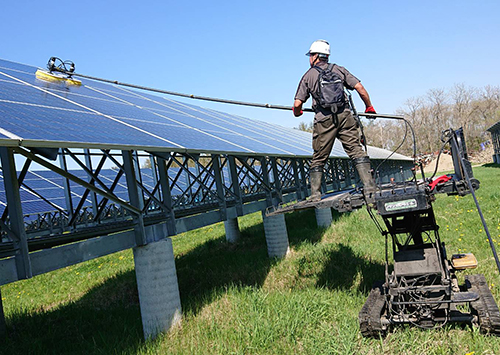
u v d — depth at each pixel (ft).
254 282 28.17
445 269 17.10
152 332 19.93
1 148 14.61
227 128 35.17
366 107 16.51
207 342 17.90
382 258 28.78
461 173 14.82
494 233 31.30
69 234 17.33
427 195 15.34
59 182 41.16
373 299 18.12
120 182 46.26
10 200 14.61
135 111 26.37
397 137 315.37
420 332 15.97
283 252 34.35
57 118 16.76
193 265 36.09
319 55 16.63
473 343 14.66
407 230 18.06
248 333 17.78
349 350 15.01
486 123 309.22
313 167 17.21
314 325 18.29
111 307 27.96
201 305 23.38
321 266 29.04
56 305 31.32
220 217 27.12
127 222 21.54
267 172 36.73
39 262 14.97
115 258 48.67
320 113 16.42
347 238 37.86
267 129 51.21
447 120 308.19
